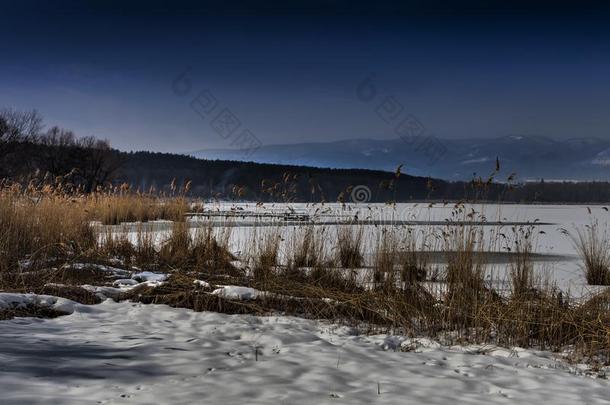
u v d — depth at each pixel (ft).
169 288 25.86
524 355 18.63
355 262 34.63
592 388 14.71
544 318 21.54
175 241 37.17
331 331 20.88
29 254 32.65
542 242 60.29
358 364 15.90
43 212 37.52
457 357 17.70
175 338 18.19
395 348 19.06
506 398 13.48
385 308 23.99
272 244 33.53
